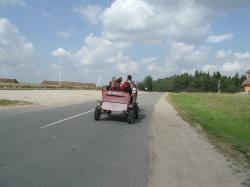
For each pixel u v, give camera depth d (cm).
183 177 748
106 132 1317
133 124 1633
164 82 15725
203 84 15162
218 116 2247
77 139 1123
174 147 1083
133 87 1850
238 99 4653
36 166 770
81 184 661
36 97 3531
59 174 719
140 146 1062
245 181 742
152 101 3941
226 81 15225
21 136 1121
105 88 1802
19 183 650
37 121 1512
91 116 1848
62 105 2591
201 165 863
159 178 727
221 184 714
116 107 1667
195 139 1264
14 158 830
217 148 1098
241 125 1778
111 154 928
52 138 1116
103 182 680
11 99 2894
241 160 936
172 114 2283
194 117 2120
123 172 757
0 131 1202
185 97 5450
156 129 1492
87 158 869
